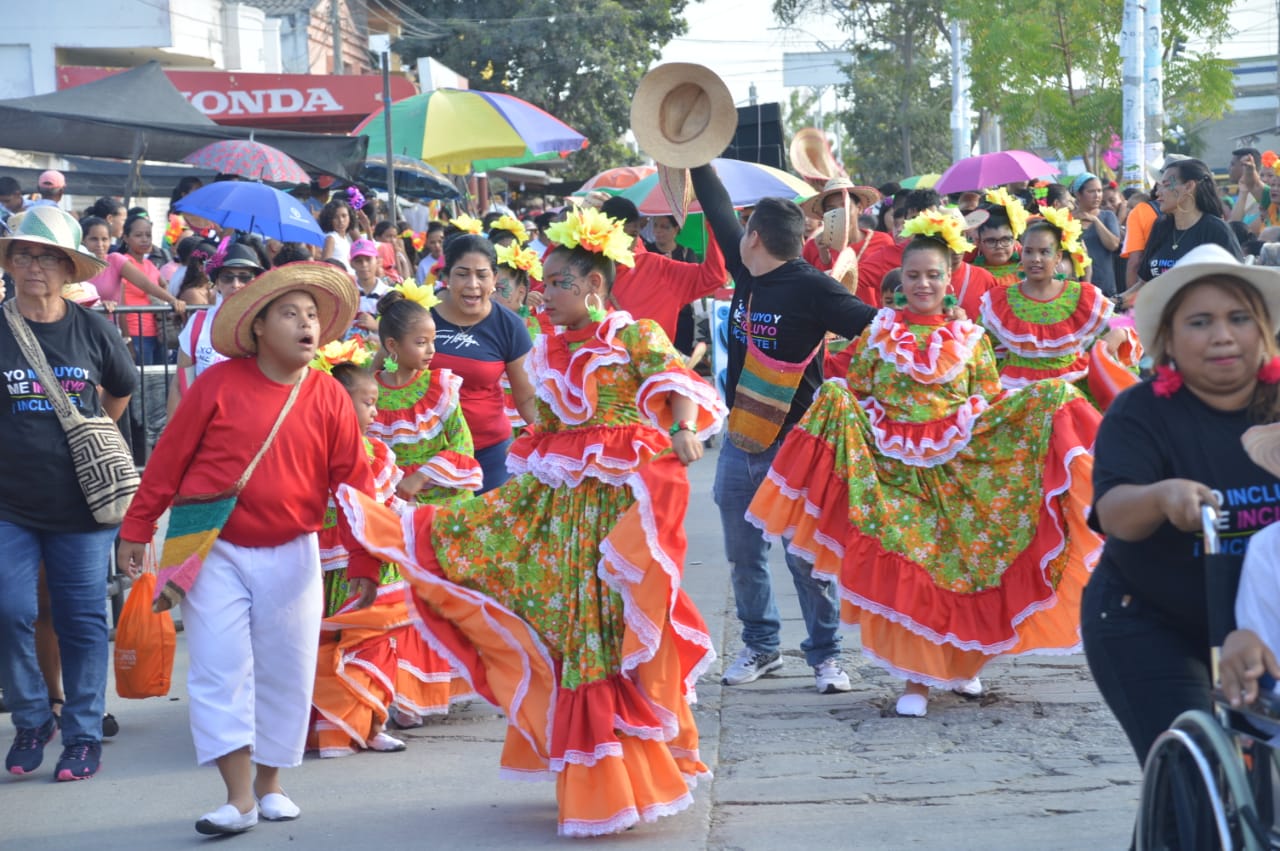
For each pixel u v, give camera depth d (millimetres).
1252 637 3297
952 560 6402
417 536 5160
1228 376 3633
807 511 6488
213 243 12953
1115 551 3820
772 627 7062
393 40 42531
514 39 41688
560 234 5086
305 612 5230
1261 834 3178
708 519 11258
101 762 6125
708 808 5328
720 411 5070
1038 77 31453
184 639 8148
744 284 6848
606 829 4883
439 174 23391
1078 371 7906
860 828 5074
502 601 5109
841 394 6500
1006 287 8102
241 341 5113
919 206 10523
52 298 5945
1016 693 6703
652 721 5000
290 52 37375
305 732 5305
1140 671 3768
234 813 5156
